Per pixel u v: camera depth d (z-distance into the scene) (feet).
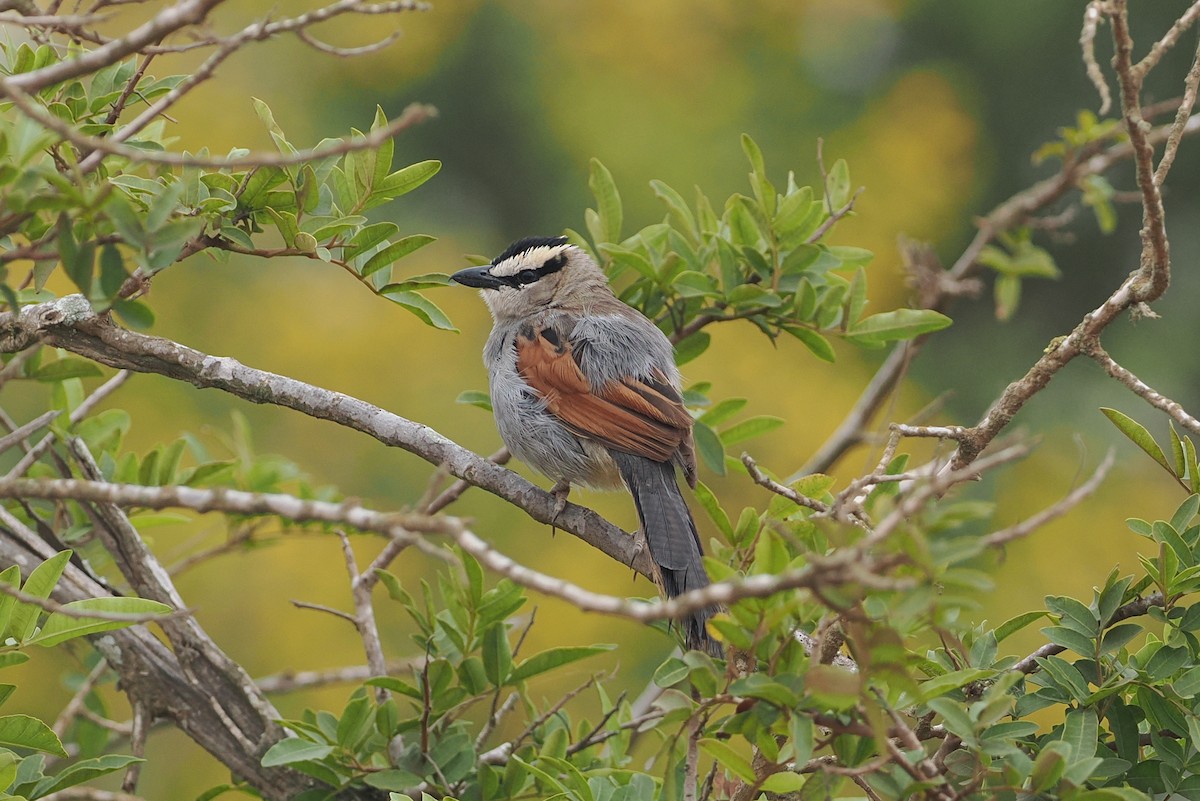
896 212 79.97
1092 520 68.23
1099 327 23.97
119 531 30.19
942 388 79.41
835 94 83.71
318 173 28.63
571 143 79.66
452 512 63.41
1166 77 81.20
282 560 60.34
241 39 20.85
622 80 81.05
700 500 27.81
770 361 71.67
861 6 83.92
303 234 27.09
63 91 27.53
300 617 59.41
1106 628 23.91
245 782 29.94
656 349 34.22
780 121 82.02
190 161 18.38
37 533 30.89
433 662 27.91
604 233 37.24
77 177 20.25
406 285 28.73
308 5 77.51
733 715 20.24
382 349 67.92
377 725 27.40
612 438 32.53
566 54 81.10
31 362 30.68
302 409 28.43
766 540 19.22
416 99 81.51
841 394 70.95
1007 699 20.21
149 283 27.09
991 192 84.07
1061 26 81.92
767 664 21.08
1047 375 24.23
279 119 73.36
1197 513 24.64
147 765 51.83
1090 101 83.71
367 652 30.35
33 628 22.89
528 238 39.09
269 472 35.68
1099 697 22.68
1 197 20.44
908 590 17.80
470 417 66.64
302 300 69.10
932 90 83.35
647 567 29.66
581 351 33.96
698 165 79.05
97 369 31.07
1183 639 23.38
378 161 27.89
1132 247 80.53
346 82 79.77
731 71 82.99
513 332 35.99
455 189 81.41
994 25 83.20
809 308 33.45
